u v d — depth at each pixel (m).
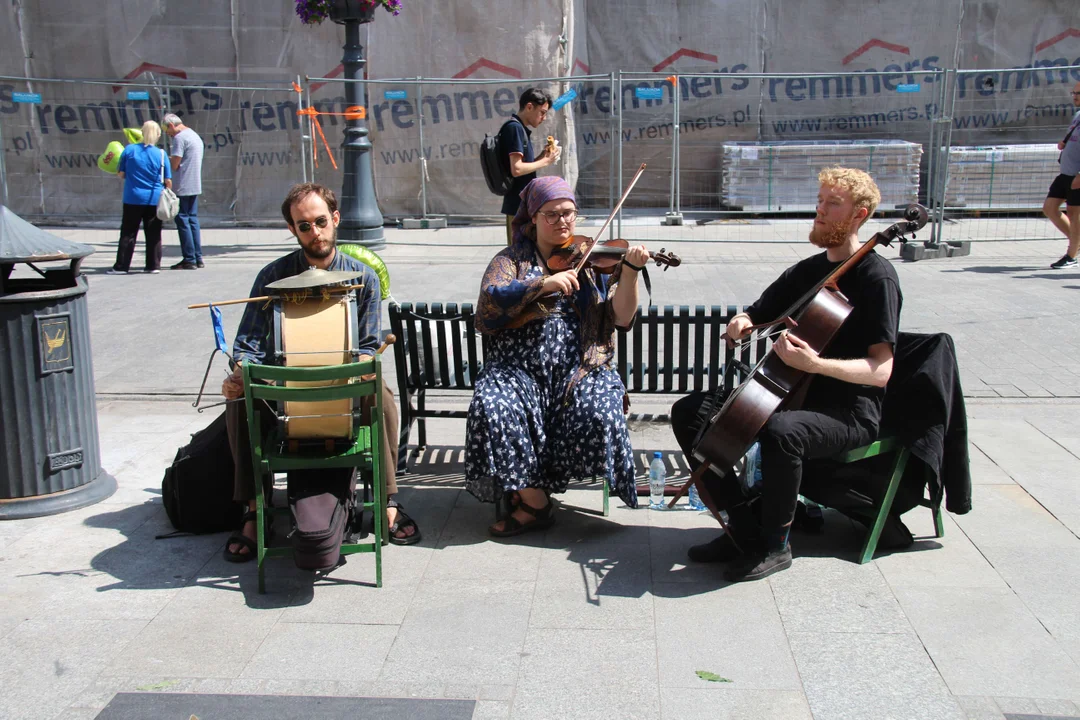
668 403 5.68
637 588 3.41
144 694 2.79
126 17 12.25
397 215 12.68
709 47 12.55
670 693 2.77
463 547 3.79
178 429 5.23
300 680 2.86
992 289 8.27
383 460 3.74
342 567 3.62
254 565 3.65
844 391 3.44
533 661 2.95
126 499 4.27
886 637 3.04
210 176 12.79
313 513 3.34
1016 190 12.33
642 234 11.44
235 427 3.61
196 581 3.51
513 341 3.83
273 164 12.67
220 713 2.70
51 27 12.37
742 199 12.34
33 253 3.76
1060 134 12.82
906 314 7.41
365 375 3.46
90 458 4.23
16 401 3.97
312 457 3.42
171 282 9.11
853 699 2.72
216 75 12.38
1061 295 8.00
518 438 3.64
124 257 9.62
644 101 12.73
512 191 6.15
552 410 3.80
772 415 3.35
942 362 3.49
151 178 9.43
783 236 11.26
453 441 5.07
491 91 12.11
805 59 12.64
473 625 3.17
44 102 12.62
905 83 12.62
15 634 3.13
